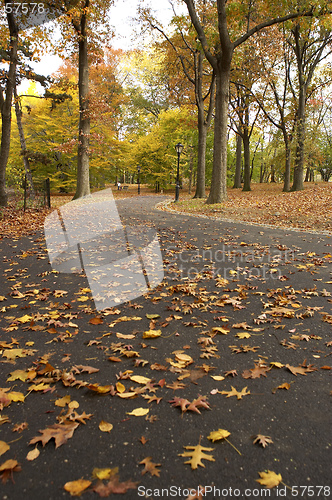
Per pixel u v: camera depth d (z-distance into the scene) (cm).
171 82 2455
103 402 210
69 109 2817
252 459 163
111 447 171
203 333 309
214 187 1675
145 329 321
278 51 2056
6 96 1416
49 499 141
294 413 199
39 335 310
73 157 2984
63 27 1609
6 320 346
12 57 1402
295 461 162
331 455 166
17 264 584
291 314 345
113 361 261
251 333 311
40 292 435
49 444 175
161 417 195
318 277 487
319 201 1555
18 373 242
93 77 3092
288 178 2328
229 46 1422
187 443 174
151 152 3438
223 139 1616
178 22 1694
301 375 241
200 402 204
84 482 148
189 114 2681
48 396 218
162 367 249
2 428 187
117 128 3928
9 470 155
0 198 1463
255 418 194
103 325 331
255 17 1839
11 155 2517
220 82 1533
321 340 295
